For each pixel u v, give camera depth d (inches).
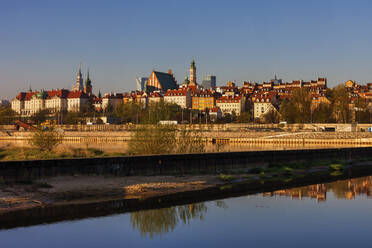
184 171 2317.9
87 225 1255.5
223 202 1596.9
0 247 1047.0
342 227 1253.7
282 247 1069.1
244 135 6889.8
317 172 2568.9
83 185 1798.7
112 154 3417.8
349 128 7062.0
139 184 1876.2
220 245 1088.2
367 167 2928.2
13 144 5994.1
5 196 1546.5
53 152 3592.5
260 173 2372.0
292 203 1587.1
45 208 1430.9
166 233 1190.9
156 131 2878.9
